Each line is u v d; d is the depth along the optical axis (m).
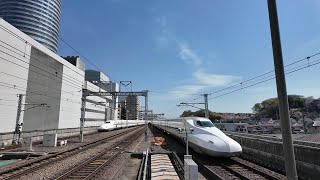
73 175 11.91
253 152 16.06
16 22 50.22
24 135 31.64
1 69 31.78
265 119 101.12
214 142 15.86
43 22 52.12
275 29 4.82
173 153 17.09
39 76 47.66
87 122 69.62
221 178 10.75
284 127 4.54
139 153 18.70
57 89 51.44
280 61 4.71
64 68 53.28
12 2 50.56
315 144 15.20
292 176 4.38
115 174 12.46
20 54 35.62
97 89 75.75
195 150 18.66
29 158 17.62
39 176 11.87
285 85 4.66
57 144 26.38
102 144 27.64
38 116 48.41
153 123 70.12
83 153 20.42
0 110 31.48
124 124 73.94
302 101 106.00
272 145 13.85
